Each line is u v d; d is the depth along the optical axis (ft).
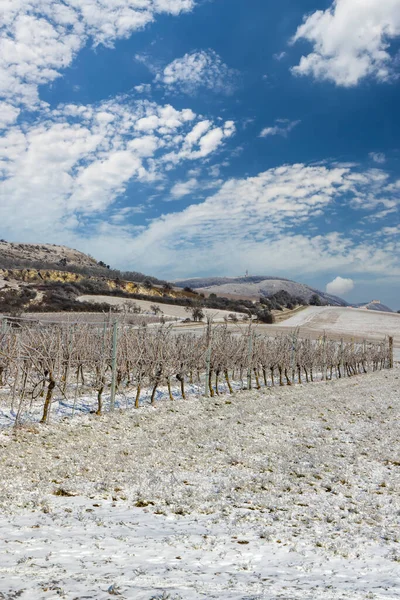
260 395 57.06
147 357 45.52
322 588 12.18
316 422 41.55
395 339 197.57
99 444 30.71
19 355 36.19
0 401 42.22
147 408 44.16
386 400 56.39
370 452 31.45
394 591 12.21
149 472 24.85
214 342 56.08
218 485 23.20
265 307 306.76
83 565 12.85
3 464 24.68
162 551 14.62
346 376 91.40
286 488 23.22
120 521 17.46
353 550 15.76
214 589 11.65
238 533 16.92
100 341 54.08
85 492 21.12
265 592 11.62
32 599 10.31
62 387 46.03
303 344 77.66
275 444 32.89
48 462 25.79
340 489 23.31
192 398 51.70
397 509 20.76
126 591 11.09
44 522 16.76
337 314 305.73
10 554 13.30
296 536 16.94
